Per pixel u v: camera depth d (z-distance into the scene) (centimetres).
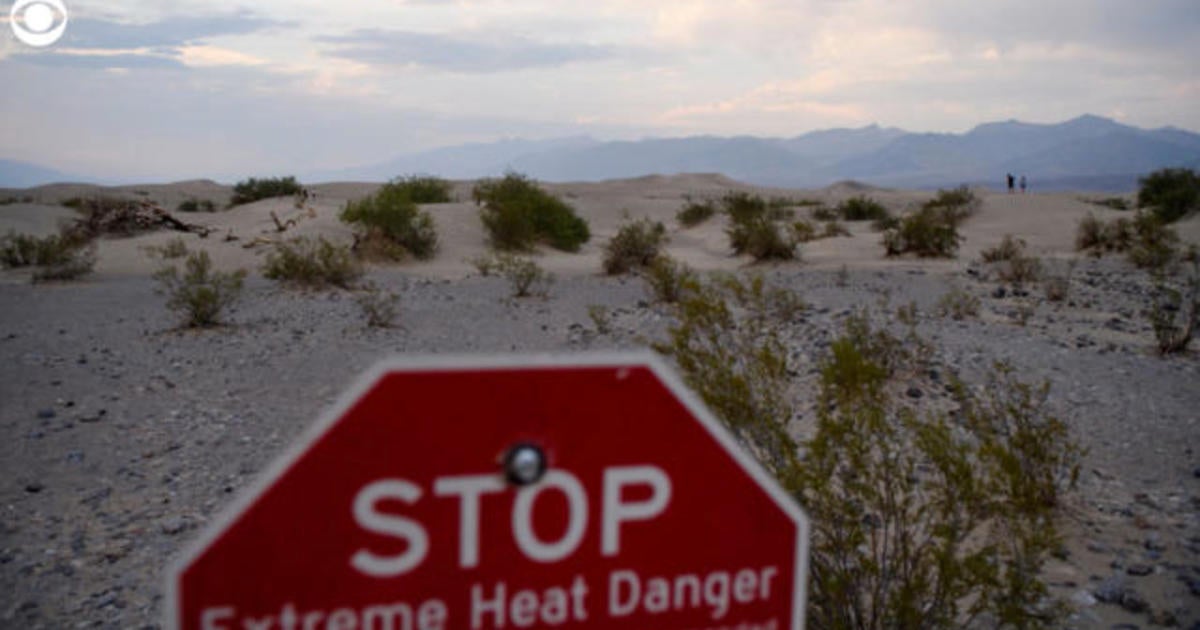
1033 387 1046
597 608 163
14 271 2394
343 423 149
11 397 1048
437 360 152
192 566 143
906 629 400
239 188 5225
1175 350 1306
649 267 2336
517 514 158
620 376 161
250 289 2073
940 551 426
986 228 3803
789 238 2823
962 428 838
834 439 443
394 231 2777
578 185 11512
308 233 2959
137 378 1171
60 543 637
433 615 154
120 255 2798
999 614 421
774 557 171
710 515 168
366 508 150
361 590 151
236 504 144
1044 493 643
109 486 763
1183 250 2609
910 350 1206
